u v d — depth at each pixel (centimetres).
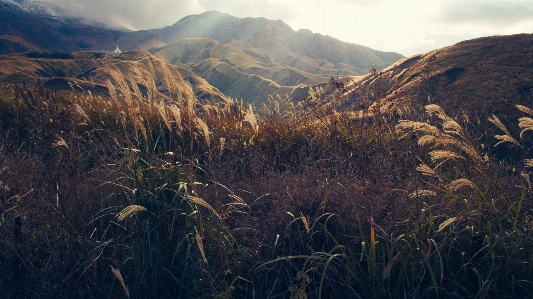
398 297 271
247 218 334
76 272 303
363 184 424
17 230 318
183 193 322
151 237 316
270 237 330
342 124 605
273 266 295
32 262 304
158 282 296
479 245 312
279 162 546
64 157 392
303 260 313
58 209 328
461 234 323
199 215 301
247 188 413
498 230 319
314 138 613
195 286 279
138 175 348
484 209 326
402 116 568
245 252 296
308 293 288
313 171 451
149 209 328
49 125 394
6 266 304
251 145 595
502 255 293
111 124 491
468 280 300
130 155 373
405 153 467
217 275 286
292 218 342
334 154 501
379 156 478
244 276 304
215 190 355
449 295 281
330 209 350
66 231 307
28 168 385
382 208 356
